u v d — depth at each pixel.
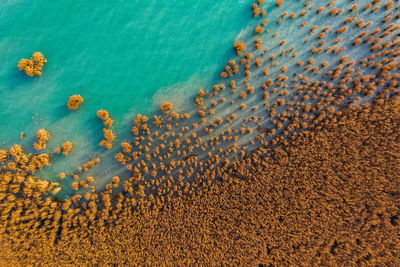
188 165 28.19
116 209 27.45
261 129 28.52
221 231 26.95
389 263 25.03
